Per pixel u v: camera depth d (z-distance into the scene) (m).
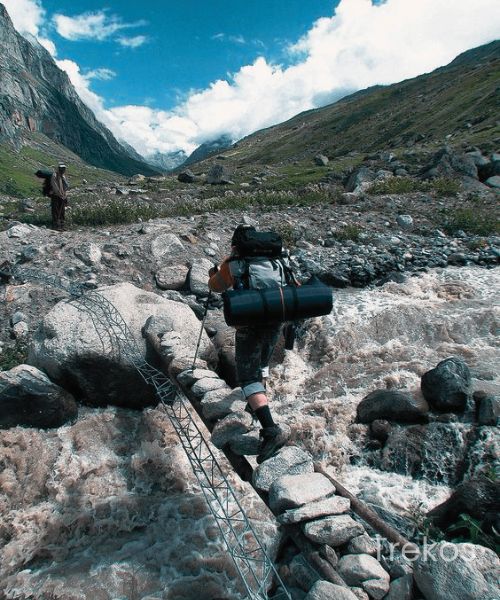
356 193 20.09
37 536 5.54
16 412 6.61
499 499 4.61
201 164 114.06
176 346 6.71
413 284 10.88
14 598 4.89
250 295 4.15
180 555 5.33
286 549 4.19
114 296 7.99
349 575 3.48
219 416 5.07
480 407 6.16
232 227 13.97
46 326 7.48
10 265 10.15
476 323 9.05
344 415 6.89
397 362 7.99
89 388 7.20
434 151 31.53
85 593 4.91
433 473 5.90
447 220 16.05
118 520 5.73
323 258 12.25
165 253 11.06
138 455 6.54
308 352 8.82
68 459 6.39
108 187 32.28
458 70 113.31
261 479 4.16
